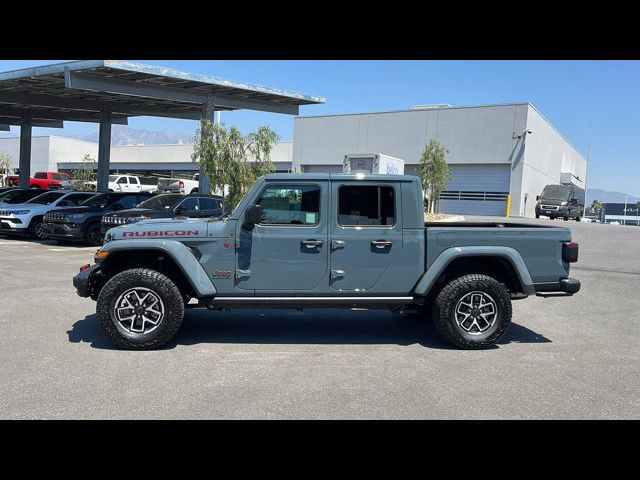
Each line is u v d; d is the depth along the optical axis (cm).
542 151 4200
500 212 3788
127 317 614
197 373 540
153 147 6244
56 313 782
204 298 634
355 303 644
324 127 4403
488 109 3766
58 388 492
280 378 529
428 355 618
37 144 6738
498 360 604
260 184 634
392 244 639
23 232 1805
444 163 3062
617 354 636
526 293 653
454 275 668
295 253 632
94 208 1686
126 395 478
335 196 635
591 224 3161
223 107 2412
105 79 1961
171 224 639
